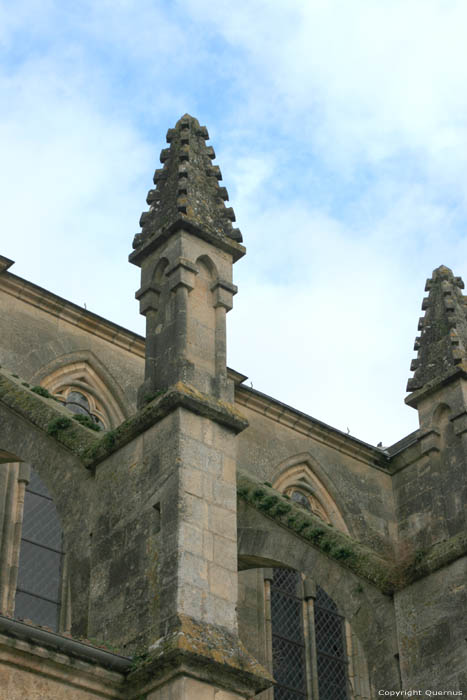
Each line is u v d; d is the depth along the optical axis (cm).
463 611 2469
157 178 2742
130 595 2202
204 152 2792
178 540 2153
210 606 2127
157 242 2584
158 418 2330
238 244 2614
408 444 4362
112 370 3722
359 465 4181
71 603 2347
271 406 4000
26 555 3303
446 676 2438
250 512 2884
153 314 2523
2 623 1945
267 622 3638
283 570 3819
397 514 4147
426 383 2961
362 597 2641
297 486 4003
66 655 2008
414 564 2575
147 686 2039
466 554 2519
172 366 2402
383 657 2559
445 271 3173
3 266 3516
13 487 3266
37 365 3534
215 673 2033
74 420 2564
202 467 2262
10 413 2680
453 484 2805
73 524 2423
